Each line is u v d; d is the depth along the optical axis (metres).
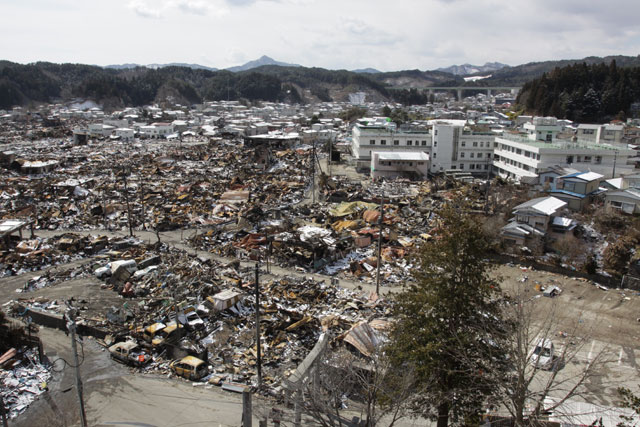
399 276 46.59
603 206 65.75
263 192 82.12
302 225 63.25
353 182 94.56
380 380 22.09
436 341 21.33
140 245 53.88
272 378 29.23
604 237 57.75
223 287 41.12
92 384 28.41
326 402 22.89
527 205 58.66
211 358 31.52
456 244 21.59
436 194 79.38
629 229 57.44
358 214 67.50
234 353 32.03
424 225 62.41
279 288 41.84
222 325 35.06
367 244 55.78
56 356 31.27
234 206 71.25
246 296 39.84
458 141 103.75
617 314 39.97
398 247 53.81
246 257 51.25
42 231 60.38
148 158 113.69
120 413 25.95
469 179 92.00
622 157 83.56
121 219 65.25
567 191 69.00
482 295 21.91
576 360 32.72
